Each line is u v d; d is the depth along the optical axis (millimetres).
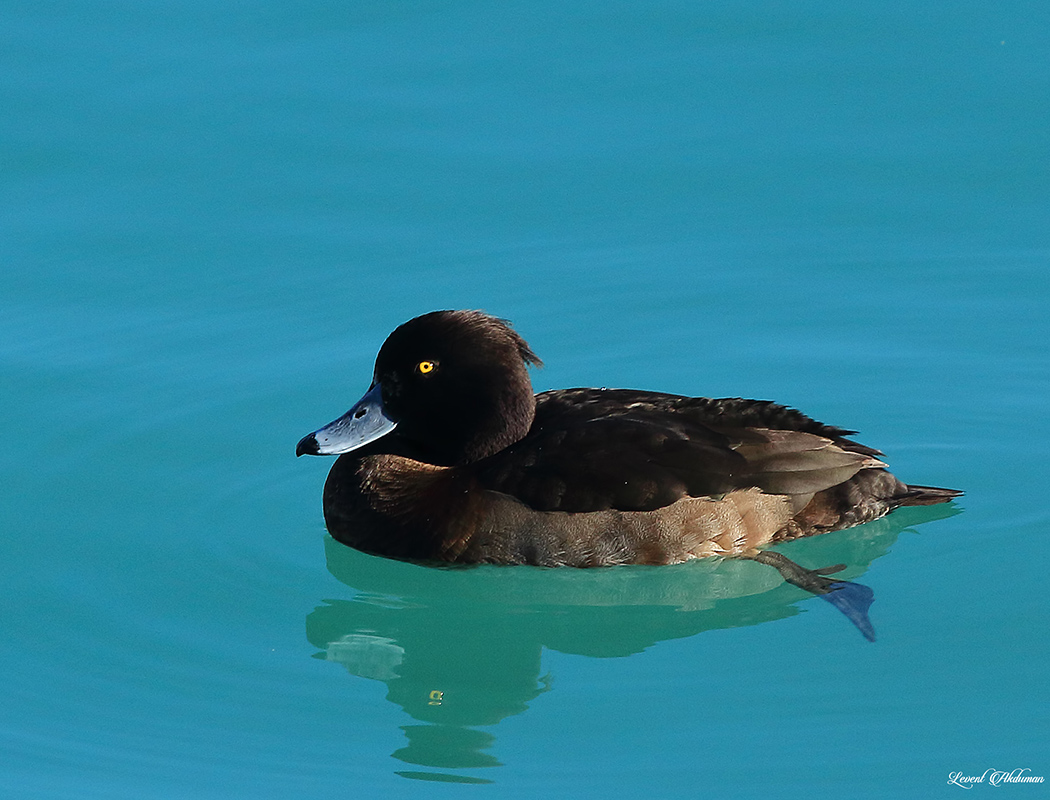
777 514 13078
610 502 12898
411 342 13469
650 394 13828
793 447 13148
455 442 13539
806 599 12898
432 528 13195
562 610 13148
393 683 12219
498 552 13062
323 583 13469
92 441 15289
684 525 12898
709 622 12867
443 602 13352
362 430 13586
